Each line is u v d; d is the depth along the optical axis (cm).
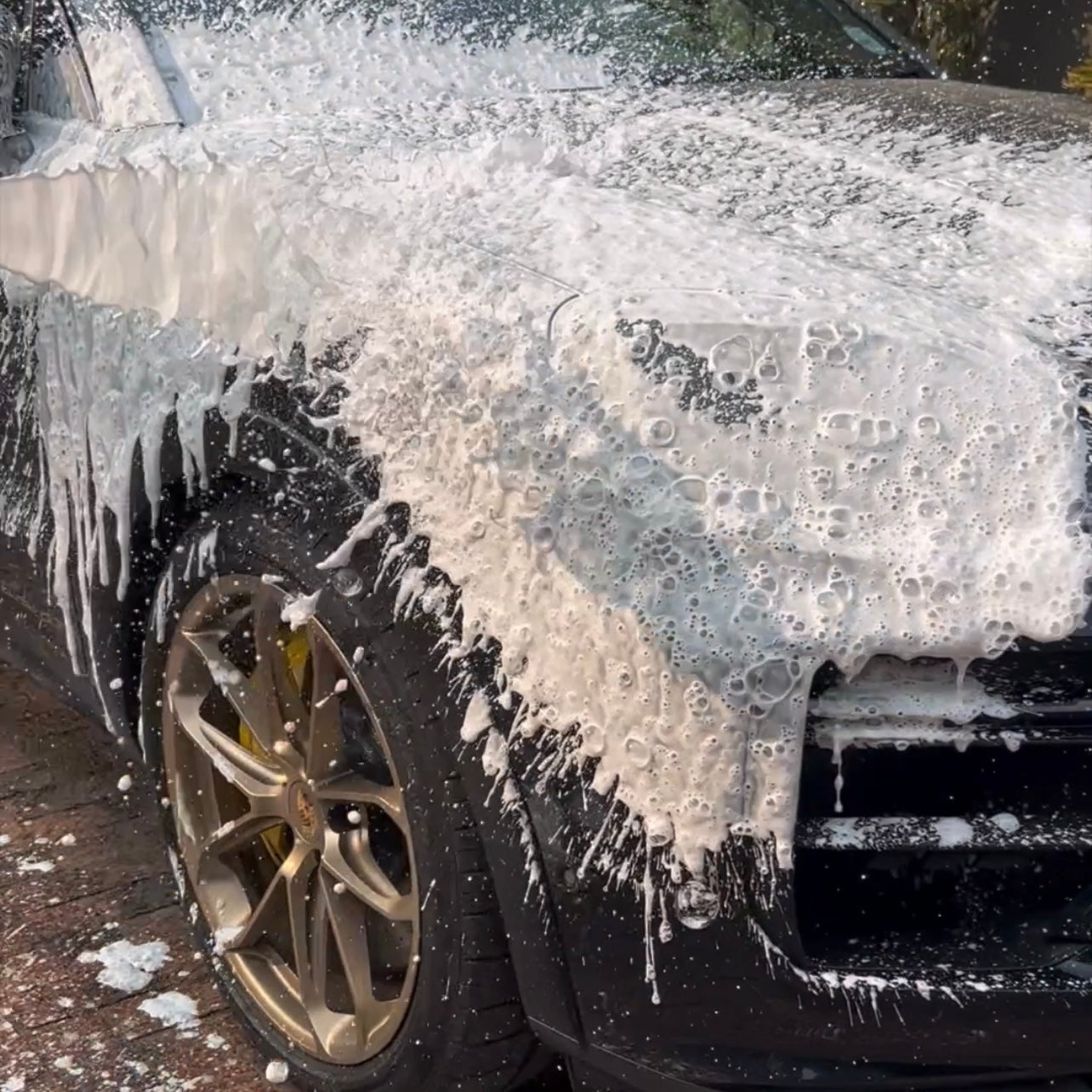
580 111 255
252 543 205
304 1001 217
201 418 207
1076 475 156
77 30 270
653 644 157
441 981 185
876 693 160
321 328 190
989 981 161
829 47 327
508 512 168
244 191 204
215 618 221
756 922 159
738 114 256
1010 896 168
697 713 156
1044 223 204
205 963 239
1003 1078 168
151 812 304
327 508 192
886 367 160
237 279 202
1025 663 160
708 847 158
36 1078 227
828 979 160
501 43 289
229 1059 232
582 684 163
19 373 252
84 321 231
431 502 177
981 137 243
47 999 246
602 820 163
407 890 204
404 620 180
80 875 281
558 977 171
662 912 161
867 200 209
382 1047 200
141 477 223
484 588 172
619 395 162
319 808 208
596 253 179
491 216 190
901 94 279
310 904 217
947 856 168
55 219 230
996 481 156
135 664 246
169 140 238
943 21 565
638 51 302
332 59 273
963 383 159
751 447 158
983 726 160
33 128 271
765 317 163
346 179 203
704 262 177
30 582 264
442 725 177
